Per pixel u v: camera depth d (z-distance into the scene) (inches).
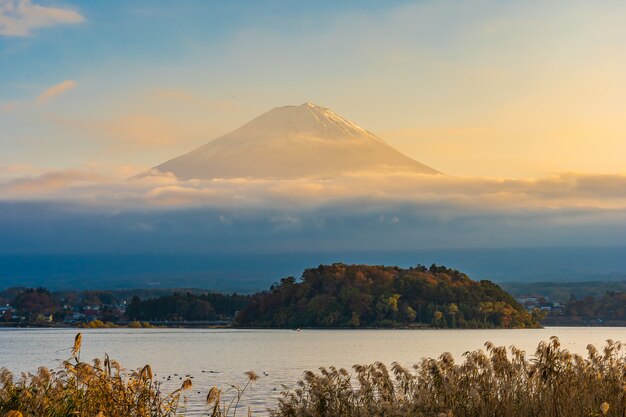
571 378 750.5
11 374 640.4
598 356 802.8
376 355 4306.1
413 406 684.7
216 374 2906.0
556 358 758.5
